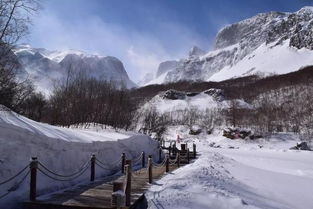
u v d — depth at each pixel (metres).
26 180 11.73
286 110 109.69
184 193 12.88
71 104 34.12
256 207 11.81
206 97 135.50
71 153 15.05
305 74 153.25
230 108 111.75
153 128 54.97
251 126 95.19
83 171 15.30
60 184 13.46
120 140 22.61
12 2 19.27
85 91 36.28
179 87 177.62
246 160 35.62
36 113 35.97
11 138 11.70
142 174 18.27
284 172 26.00
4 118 13.25
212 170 19.62
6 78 21.38
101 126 32.28
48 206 10.55
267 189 16.70
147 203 11.61
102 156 18.47
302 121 97.00
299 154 48.12
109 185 14.12
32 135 12.63
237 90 154.25
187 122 101.62
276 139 79.19
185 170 19.58
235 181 17.39
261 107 117.69
